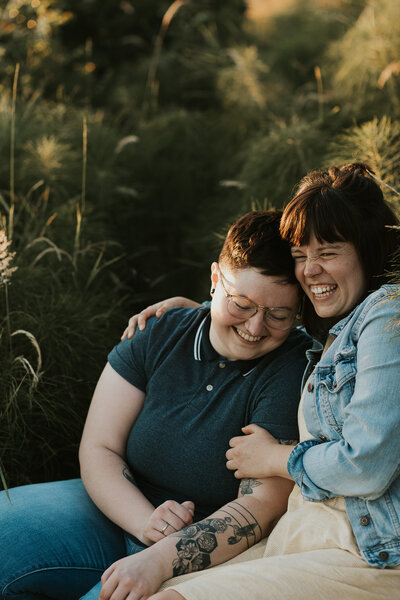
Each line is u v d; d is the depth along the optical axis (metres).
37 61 4.51
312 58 4.74
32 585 1.72
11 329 2.59
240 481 1.85
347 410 1.54
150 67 4.74
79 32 5.04
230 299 1.78
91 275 2.97
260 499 1.74
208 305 2.04
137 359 1.98
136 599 1.55
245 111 4.11
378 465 1.47
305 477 1.60
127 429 1.98
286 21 5.70
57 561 1.75
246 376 1.87
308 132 3.25
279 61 4.79
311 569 1.49
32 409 2.44
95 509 1.94
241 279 1.76
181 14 5.20
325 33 4.92
